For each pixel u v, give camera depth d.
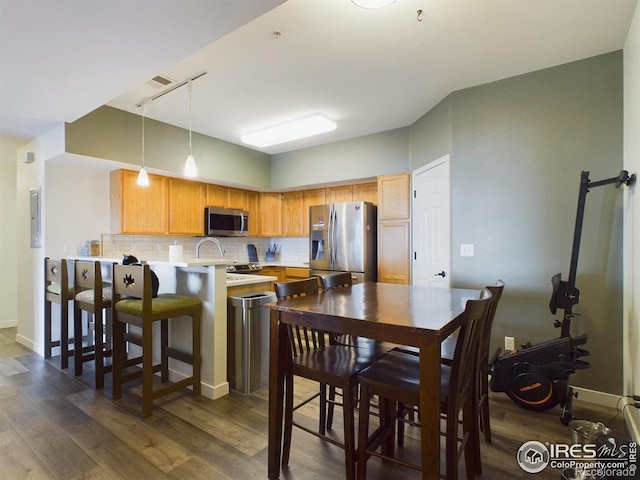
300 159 5.10
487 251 2.97
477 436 1.68
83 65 2.13
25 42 1.87
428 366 1.27
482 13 2.08
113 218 4.05
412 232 4.00
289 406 1.80
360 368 1.66
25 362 3.38
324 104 3.46
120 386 2.60
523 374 2.41
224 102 3.41
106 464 1.81
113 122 3.58
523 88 2.83
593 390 2.55
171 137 4.09
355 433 2.14
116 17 1.66
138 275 2.38
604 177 2.53
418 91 3.17
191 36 1.83
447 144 3.25
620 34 2.29
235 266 4.98
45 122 3.20
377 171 4.34
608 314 2.51
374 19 2.13
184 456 1.88
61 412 2.37
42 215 3.62
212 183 4.89
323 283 2.45
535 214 2.78
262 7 1.60
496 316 2.92
